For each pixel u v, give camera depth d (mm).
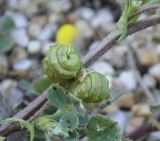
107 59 180
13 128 81
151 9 78
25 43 189
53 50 72
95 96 73
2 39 162
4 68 178
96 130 76
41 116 77
